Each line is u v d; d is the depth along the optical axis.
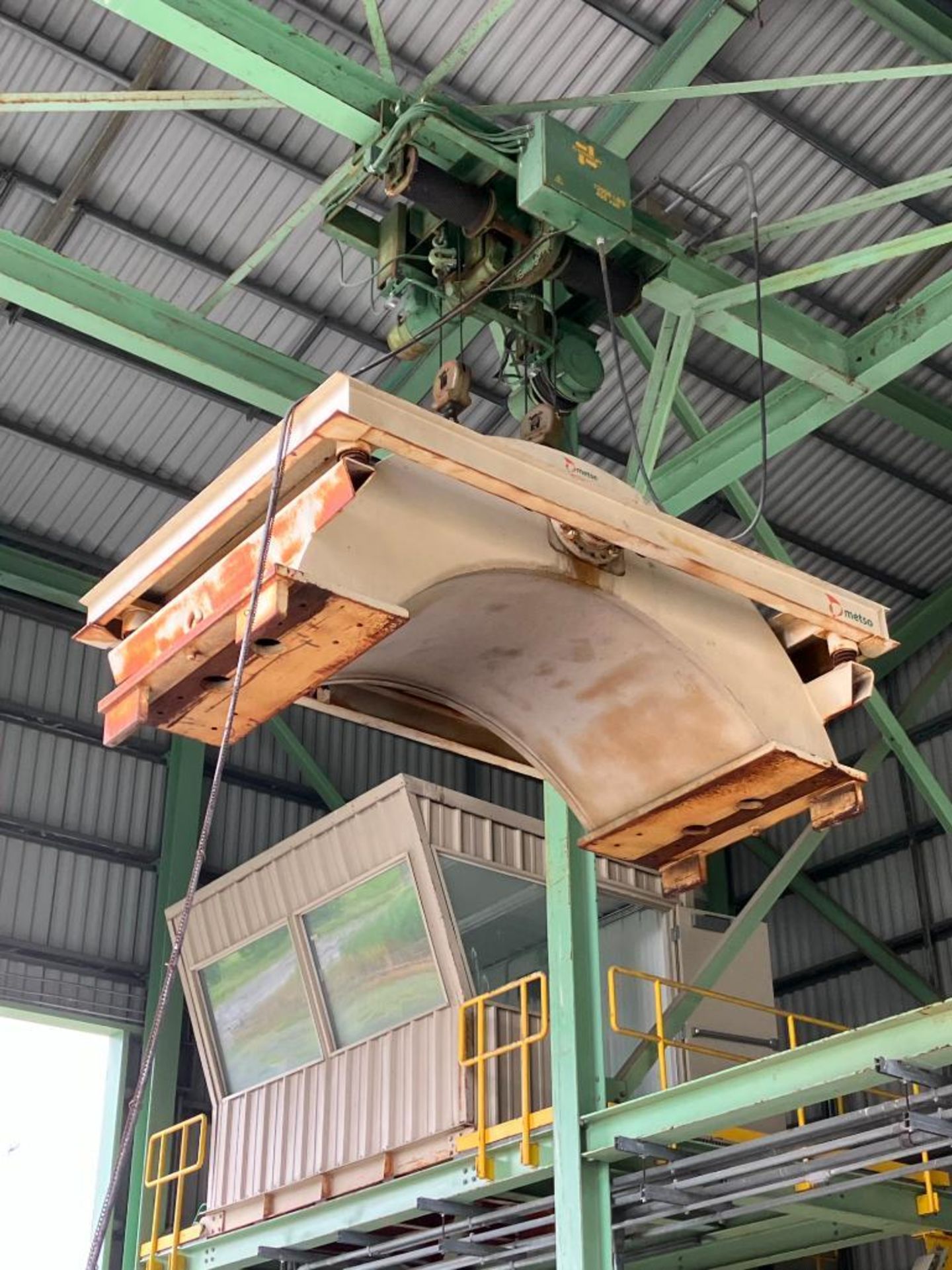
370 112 14.62
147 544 6.30
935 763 26.61
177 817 25.83
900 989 26.02
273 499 5.52
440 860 19.80
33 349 22.12
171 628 5.92
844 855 27.44
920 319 16.69
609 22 17.86
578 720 7.03
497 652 6.77
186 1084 25.03
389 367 22.42
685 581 6.83
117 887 25.38
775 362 16.95
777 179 19.94
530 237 14.49
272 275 21.14
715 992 18.52
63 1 17.88
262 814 27.08
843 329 22.06
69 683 25.94
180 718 6.04
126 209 20.20
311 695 6.87
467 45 14.34
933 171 20.20
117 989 24.80
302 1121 20.47
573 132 14.16
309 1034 20.84
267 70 14.13
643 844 7.23
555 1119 15.73
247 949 21.97
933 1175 17.92
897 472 25.09
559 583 6.35
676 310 16.41
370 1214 18.86
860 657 7.20
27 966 24.17
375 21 14.59
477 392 22.97
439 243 14.54
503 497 5.99
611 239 14.19
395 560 5.73
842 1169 14.55
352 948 20.41
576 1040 15.76
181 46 14.03
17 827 24.77
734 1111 14.06
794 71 18.88
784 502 25.33
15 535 24.91
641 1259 18.88
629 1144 14.88
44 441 23.41
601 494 6.26
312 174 19.69
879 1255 24.94
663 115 18.88
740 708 6.68
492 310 14.34
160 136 19.23
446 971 19.11
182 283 21.08
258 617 5.43
